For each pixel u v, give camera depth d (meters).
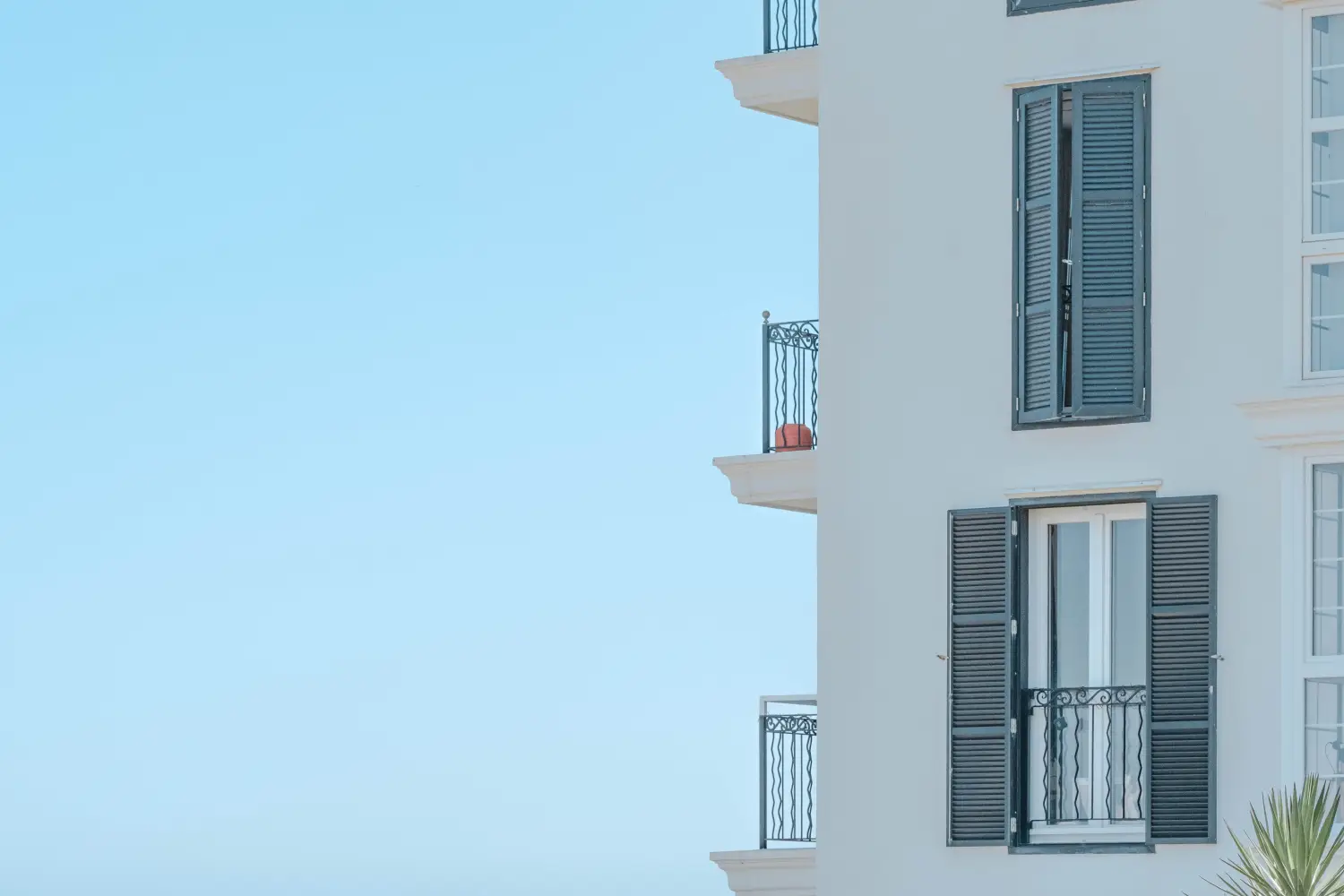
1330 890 17.22
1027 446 20.69
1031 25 21.14
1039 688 20.47
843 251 21.75
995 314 20.98
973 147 21.27
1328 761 19.23
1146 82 20.62
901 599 21.03
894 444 21.27
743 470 22.38
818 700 21.31
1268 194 20.09
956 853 20.48
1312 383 19.70
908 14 21.73
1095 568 20.50
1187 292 20.25
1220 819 19.45
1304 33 20.14
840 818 21.05
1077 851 19.92
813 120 23.45
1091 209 20.58
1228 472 19.88
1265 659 19.52
